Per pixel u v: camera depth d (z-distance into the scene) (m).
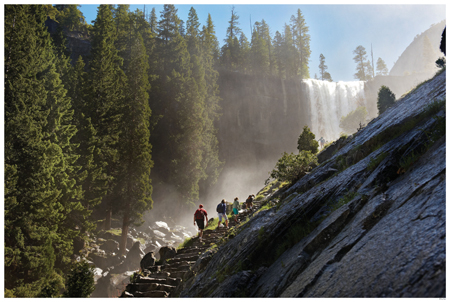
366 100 68.69
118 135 30.36
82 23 72.62
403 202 3.20
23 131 16.88
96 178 24.53
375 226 3.17
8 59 19.62
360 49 86.25
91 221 23.20
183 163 41.62
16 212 15.23
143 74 35.41
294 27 76.94
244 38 80.12
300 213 5.53
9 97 18.36
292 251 4.57
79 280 9.62
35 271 13.87
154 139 46.88
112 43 42.81
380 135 6.96
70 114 25.16
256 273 4.95
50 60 27.81
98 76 32.03
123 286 17.81
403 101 10.16
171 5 60.66
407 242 2.37
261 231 5.91
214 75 59.12
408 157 4.26
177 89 47.31
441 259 1.87
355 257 2.83
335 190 5.50
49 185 17.22
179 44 52.22
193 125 43.78
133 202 26.62
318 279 3.02
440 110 5.14
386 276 2.17
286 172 11.66
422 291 1.76
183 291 7.60
